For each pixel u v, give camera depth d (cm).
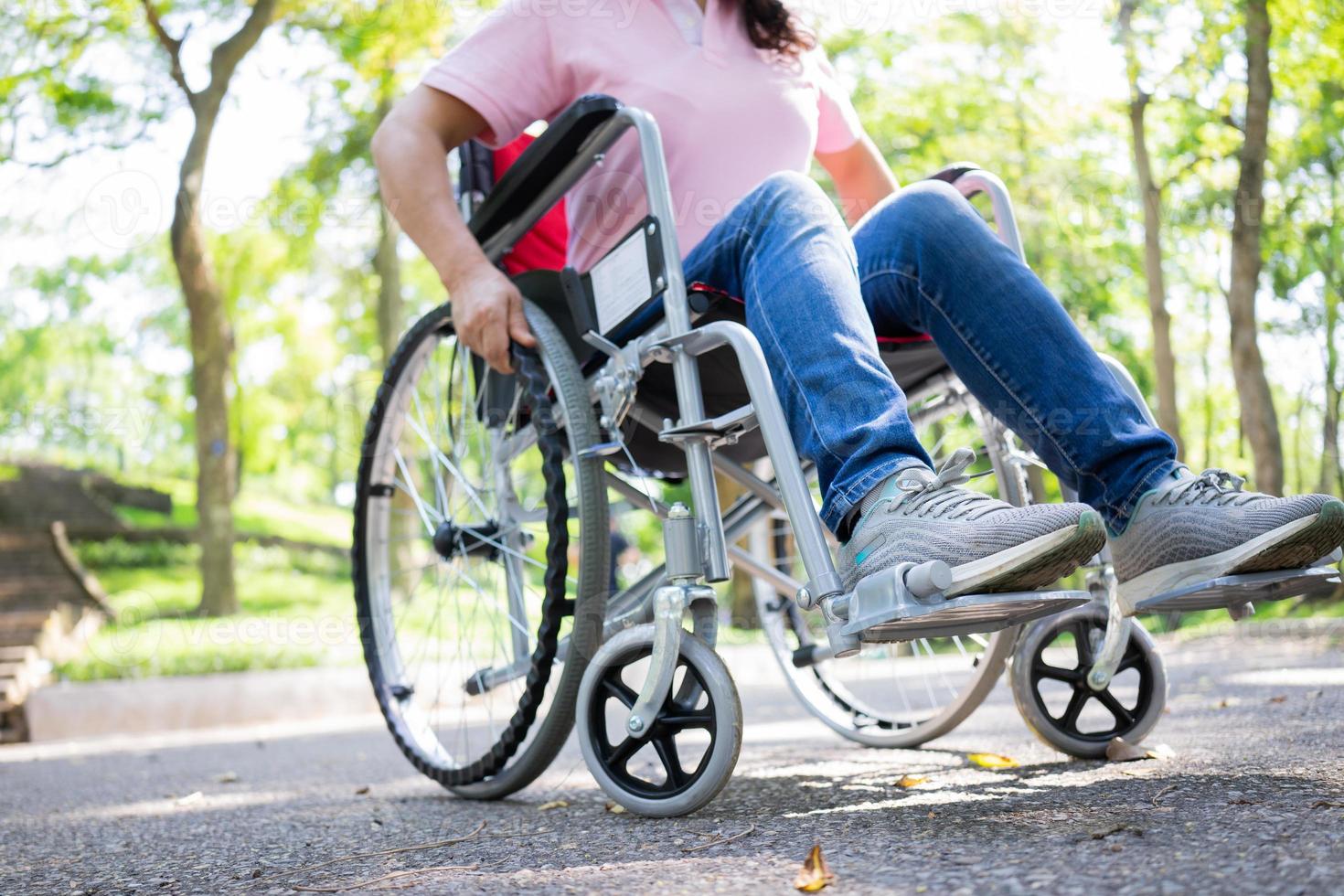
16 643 791
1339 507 107
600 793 158
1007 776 138
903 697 198
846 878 86
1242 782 116
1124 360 1070
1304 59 763
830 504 116
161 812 182
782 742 229
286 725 515
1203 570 112
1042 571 104
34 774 299
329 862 116
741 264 134
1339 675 290
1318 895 70
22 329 1617
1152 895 74
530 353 151
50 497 1661
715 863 97
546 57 160
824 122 181
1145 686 150
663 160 136
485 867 106
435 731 175
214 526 1010
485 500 173
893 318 136
